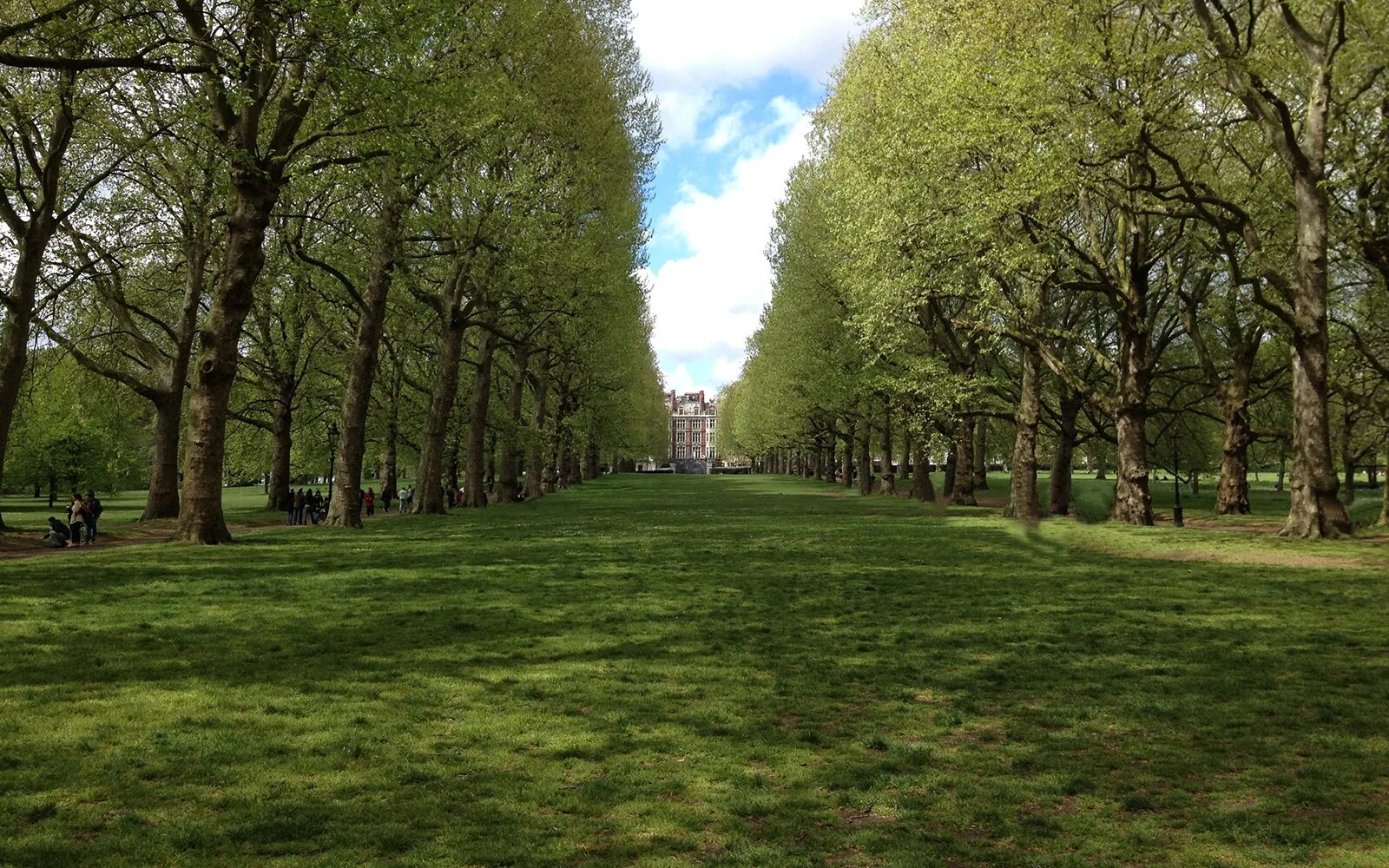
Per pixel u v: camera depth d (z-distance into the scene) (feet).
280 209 93.50
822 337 151.12
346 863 14.88
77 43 63.26
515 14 100.89
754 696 26.37
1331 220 85.51
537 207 109.70
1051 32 71.97
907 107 90.07
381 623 37.29
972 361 124.77
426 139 78.28
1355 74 78.28
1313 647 33.42
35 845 15.17
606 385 209.77
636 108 149.48
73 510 84.58
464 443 177.06
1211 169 92.53
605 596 45.78
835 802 18.24
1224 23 79.56
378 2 59.98
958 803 18.24
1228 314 106.42
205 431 74.13
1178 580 52.95
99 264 99.45
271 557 64.28
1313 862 15.40
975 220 79.25
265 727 22.50
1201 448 157.07
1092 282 91.09
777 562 62.90
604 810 17.56
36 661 29.37
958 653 32.63
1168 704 25.68
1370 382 100.37
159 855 14.97
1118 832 16.78
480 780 19.10
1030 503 104.37
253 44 59.11
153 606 41.19
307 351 143.23
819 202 136.15
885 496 187.93
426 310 143.13
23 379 107.34
